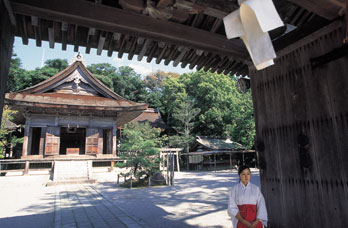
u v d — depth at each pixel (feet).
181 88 107.55
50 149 59.00
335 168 9.00
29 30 9.57
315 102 9.91
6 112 52.19
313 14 10.12
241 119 83.97
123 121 80.94
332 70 9.36
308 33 10.09
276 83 11.84
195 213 18.74
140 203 23.75
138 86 148.46
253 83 13.25
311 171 9.83
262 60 5.34
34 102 54.85
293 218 10.41
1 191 35.81
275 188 11.43
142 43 10.53
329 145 9.27
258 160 12.48
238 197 7.58
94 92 71.36
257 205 7.48
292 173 10.64
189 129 94.17
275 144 11.64
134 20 8.97
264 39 5.36
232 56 11.82
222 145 84.33
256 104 12.98
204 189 33.91
